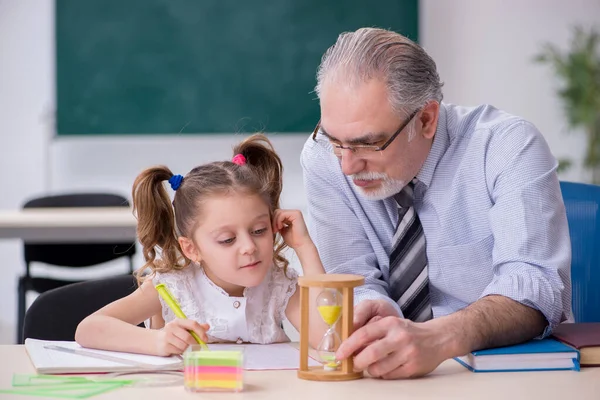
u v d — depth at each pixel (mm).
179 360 1330
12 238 3395
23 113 5105
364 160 1573
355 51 1540
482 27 5316
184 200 1569
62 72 5020
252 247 1509
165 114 5090
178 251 1656
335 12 5145
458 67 5336
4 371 1318
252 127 5137
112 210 3957
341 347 1240
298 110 5152
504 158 1645
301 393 1157
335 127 1540
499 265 1560
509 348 1335
